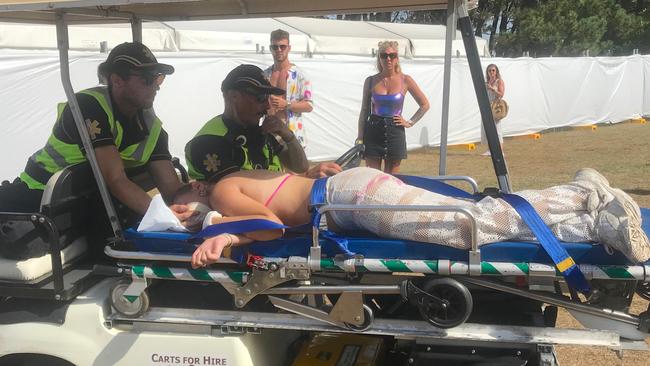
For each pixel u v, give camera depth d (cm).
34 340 252
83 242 277
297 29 1212
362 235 248
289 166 357
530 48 2975
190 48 1018
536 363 231
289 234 254
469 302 223
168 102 897
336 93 1115
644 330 222
